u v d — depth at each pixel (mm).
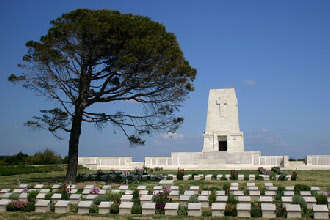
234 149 57812
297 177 34969
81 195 22969
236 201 19625
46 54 29766
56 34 29500
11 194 22062
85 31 28656
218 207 18219
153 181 33812
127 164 59781
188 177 35719
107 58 31688
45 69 30828
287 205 17828
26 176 42438
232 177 34406
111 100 33156
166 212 18594
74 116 32719
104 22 28875
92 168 58844
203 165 53000
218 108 60094
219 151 56875
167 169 54938
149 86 32688
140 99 33938
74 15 30562
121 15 30781
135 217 17984
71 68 31547
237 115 59438
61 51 30469
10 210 19781
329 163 51719
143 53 29312
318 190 23219
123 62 28938
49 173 48125
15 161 63875
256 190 22828
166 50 30688
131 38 30219
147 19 32438
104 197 21109
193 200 19984
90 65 31797
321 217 17125
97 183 32281
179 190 24219
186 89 34094
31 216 18469
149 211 18781
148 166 57375
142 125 34406
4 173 43125
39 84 31109
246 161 55312
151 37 29969
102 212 19172
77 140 32750
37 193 22938
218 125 59531
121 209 18953
